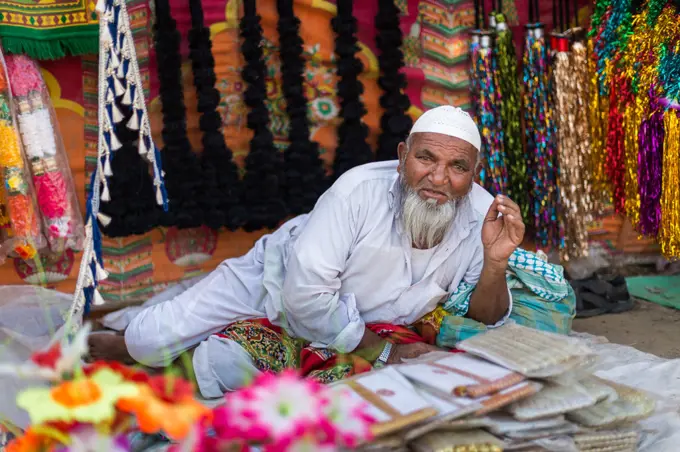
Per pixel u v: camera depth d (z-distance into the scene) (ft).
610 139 11.12
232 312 8.33
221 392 7.71
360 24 10.89
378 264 7.96
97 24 9.41
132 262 10.66
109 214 9.72
